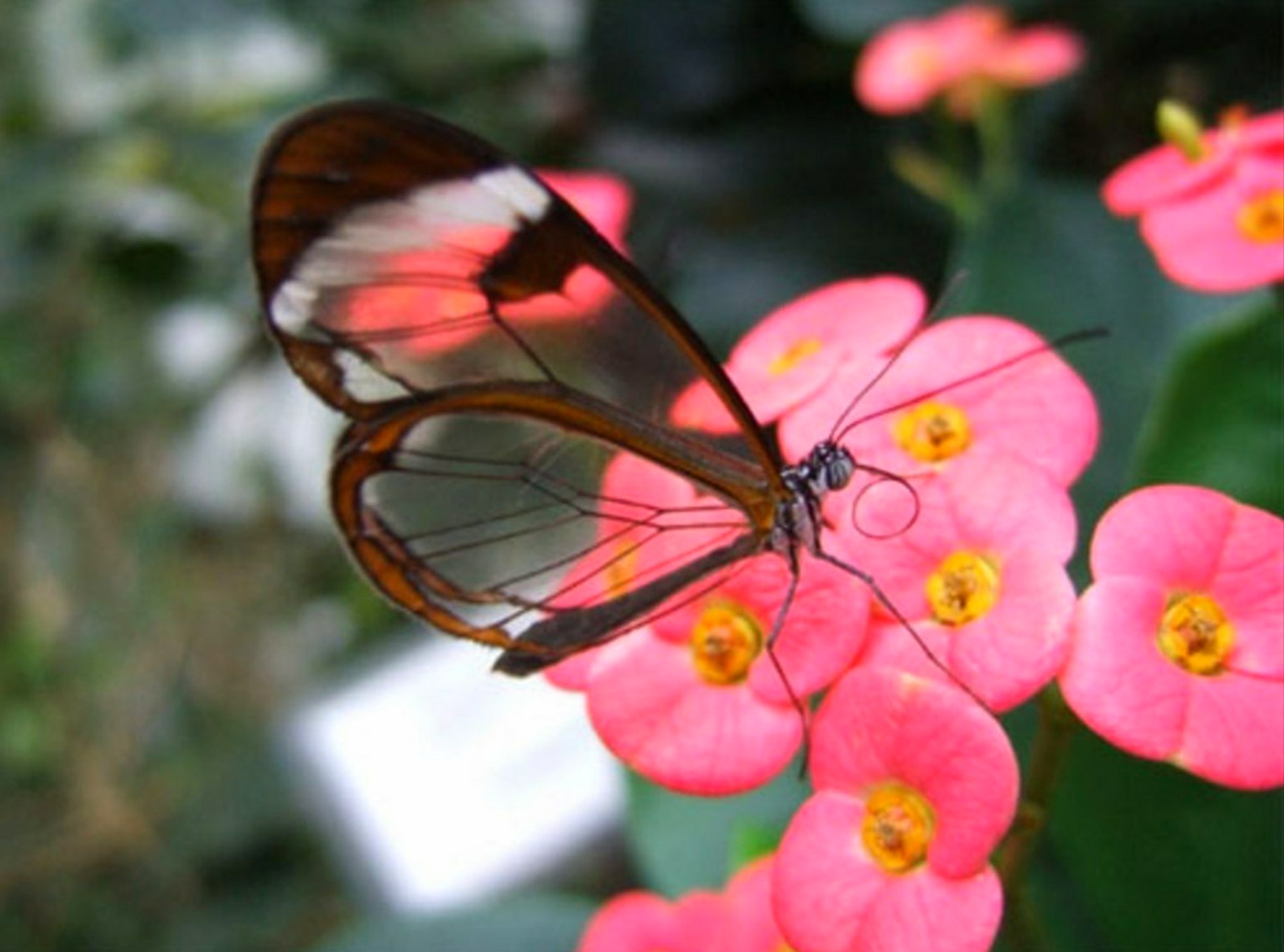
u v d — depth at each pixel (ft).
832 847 0.25
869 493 0.28
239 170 0.67
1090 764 0.34
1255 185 0.33
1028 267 0.41
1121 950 0.34
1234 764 0.24
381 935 0.41
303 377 0.26
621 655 0.28
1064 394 0.28
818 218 0.61
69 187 0.68
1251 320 0.32
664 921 0.35
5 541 0.88
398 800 0.60
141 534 0.84
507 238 0.26
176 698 0.84
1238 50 0.57
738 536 0.28
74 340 0.82
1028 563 0.26
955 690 0.24
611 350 0.29
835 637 0.26
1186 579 0.26
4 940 0.78
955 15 0.54
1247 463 0.32
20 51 0.76
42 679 0.85
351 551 0.27
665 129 0.63
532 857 0.58
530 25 0.69
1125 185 0.35
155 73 0.69
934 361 0.29
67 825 0.81
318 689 0.78
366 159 0.25
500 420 0.28
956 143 0.55
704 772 0.27
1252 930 0.34
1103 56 0.58
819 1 0.56
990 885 0.24
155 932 0.76
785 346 0.32
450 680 0.63
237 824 0.75
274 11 0.67
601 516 0.29
